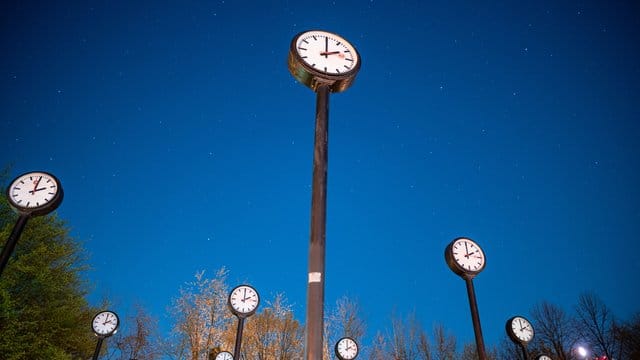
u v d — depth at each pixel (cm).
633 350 2977
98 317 1925
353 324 3275
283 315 3064
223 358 2152
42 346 1962
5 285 1881
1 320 1884
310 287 460
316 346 429
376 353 3419
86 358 2416
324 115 593
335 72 624
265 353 2889
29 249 2127
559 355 3128
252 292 1744
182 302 2903
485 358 1068
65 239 2288
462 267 1173
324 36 663
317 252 477
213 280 3005
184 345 2823
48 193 979
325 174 536
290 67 637
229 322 2939
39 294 2086
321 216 500
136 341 3128
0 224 2102
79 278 2339
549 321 3284
